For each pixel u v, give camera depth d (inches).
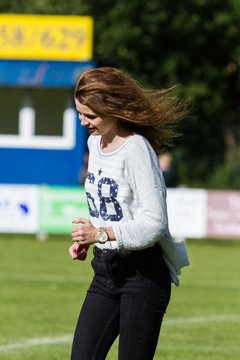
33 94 2273.6
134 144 497.7
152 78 3206.2
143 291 500.4
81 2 3038.9
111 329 514.3
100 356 514.0
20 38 2258.9
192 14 3149.6
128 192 501.4
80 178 2191.2
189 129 3090.6
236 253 1841.8
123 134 507.2
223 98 3275.1
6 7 3004.4
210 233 1913.1
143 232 486.9
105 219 510.3
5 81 2225.6
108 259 506.0
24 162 2247.8
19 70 2245.3
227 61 3265.3
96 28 3110.2
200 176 2977.4
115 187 502.3
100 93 496.7
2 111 2284.7
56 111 2278.5
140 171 493.4
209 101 3257.9
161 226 488.7
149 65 3184.1
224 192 1908.2
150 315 501.0
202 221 1913.1
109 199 505.0
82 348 512.7
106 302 514.0
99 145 514.6
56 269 1531.7
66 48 2255.2
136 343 500.1
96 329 513.3
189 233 1915.6
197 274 1503.4
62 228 1948.8
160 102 509.7
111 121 503.5
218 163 3048.7
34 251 1780.3
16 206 1950.1
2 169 2252.7
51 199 1943.9
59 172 2240.4
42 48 2257.6
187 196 1911.9
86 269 1541.6
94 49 3112.7
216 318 1082.7
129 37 3117.6
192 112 542.6
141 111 499.8
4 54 2258.9
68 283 1373.0
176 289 1326.3
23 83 2222.0
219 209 1911.9
